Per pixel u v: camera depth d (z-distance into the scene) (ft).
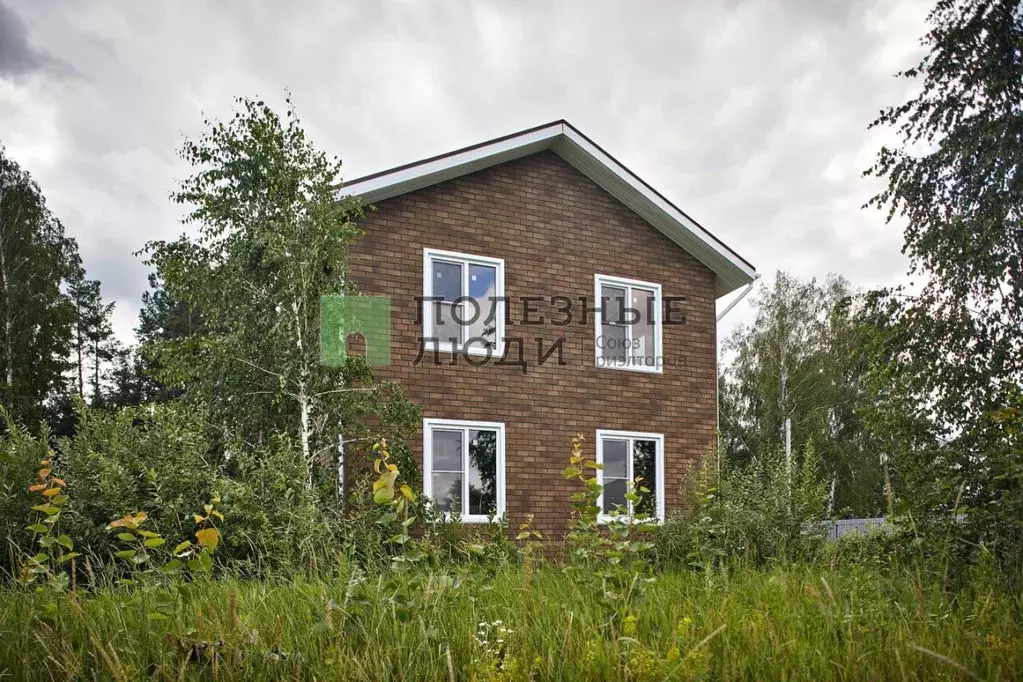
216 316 35.29
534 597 14.53
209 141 35.96
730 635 12.14
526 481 42.01
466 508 40.32
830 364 94.53
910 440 27.17
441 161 40.65
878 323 33.17
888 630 12.92
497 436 41.73
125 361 145.28
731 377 102.22
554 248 44.50
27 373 84.07
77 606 12.60
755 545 26.02
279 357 33.35
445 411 40.40
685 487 42.55
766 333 98.53
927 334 31.01
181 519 24.75
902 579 17.49
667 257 48.03
